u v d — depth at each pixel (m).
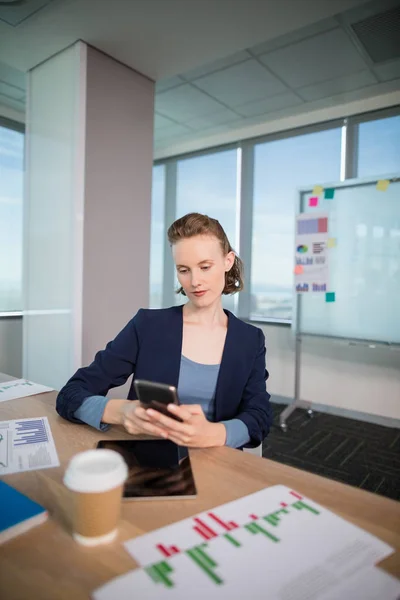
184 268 0.97
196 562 0.49
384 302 2.97
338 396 3.38
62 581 0.45
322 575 0.47
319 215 3.19
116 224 2.59
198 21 2.12
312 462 2.45
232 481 0.71
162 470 0.74
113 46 2.37
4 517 0.55
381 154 3.14
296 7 1.99
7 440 0.86
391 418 3.12
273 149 3.71
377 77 2.85
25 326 2.79
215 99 3.23
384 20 2.22
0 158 3.44
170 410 0.73
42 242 2.62
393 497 2.04
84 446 0.84
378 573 0.48
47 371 2.60
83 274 2.40
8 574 0.47
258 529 0.56
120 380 1.12
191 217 0.97
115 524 0.54
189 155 4.28
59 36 2.28
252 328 1.13
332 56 2.60
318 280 3.22
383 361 3.16
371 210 3.00
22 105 3.42
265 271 3.80
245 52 2.57
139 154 2.72
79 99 2.34
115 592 0.44
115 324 2.61
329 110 3.36
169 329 1.08
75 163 2.37
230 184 3.98
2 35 2.28
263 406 1.03
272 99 3.22
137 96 2.68
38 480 0.69
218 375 1.05
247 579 0.46
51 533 0.55
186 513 0.60
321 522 0.58
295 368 3.47
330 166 3.39
